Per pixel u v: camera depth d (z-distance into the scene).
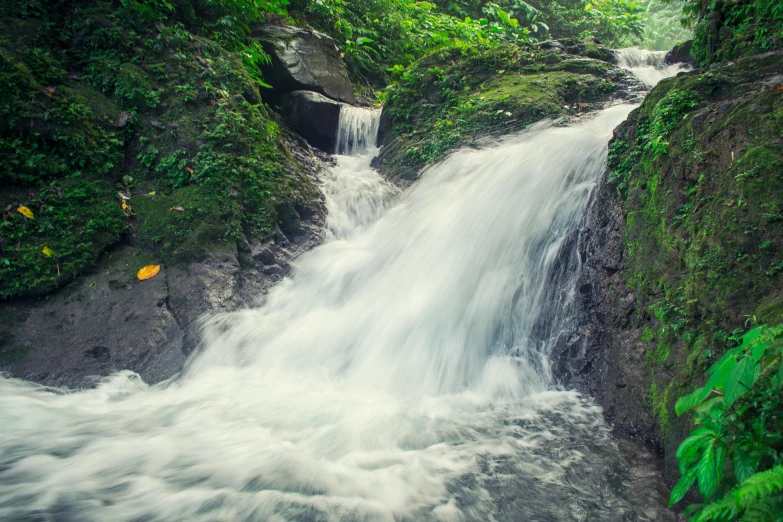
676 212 4.23
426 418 4.36
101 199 6.14
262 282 6.32
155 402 4.65
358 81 12.52
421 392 4.84
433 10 16.39
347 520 3.17
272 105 9.99
